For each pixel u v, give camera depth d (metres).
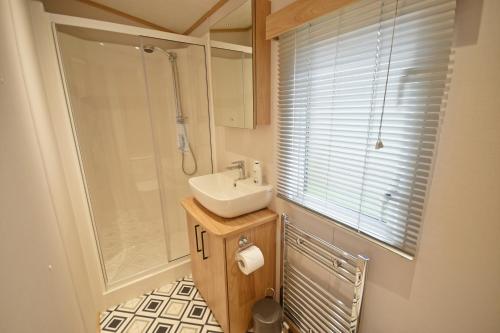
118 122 2.06
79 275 1.30
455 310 0.74
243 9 1.34
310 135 1.13
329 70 0.98
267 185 1.48
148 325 1.55
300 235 1.27
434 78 0.68
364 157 0.90
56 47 1.35
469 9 0.60
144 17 1.84
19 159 0.71
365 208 0.93
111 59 1.91
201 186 1.64
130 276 1.81
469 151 0.64
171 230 2.39
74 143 1.47
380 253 0.91
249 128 1.46
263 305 1.41
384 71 0.79
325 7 0.85
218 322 1.53
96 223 1.78
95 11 1.73
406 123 0.76
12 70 0.75
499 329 0.66
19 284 0.64
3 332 0.57
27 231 0.71
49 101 1.35
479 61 0.60
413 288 0.83
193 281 1.92
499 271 0.63
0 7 0.72
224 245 1.24
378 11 0.77
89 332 1.30
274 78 1.31
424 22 0.67
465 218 0.67
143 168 2.26
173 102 2.21
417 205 0.76
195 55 2.01
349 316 1.04
